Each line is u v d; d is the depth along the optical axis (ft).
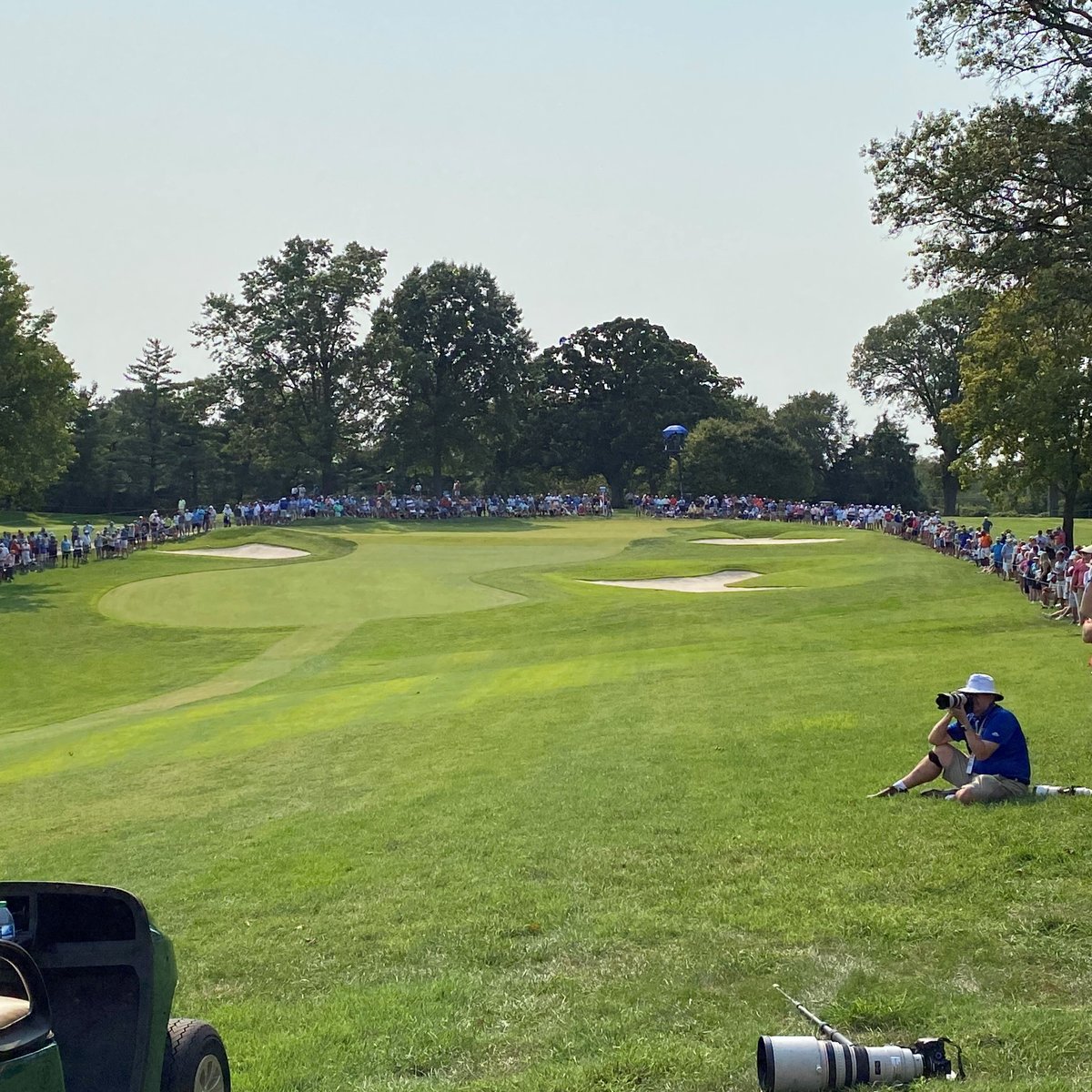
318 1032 23.36
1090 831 32.04
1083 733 46.21
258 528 235.20
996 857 30.66
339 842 40.22
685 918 28.45
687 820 37.76
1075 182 84.74
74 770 65.98
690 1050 21.07
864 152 90.43
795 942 26.30
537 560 197.06
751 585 159.22
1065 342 106.93
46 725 93.71
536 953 27.12
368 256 370.32
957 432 172.14
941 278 92.84
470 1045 22.39
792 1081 19.04
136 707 98.48
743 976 24.72
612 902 30.25
